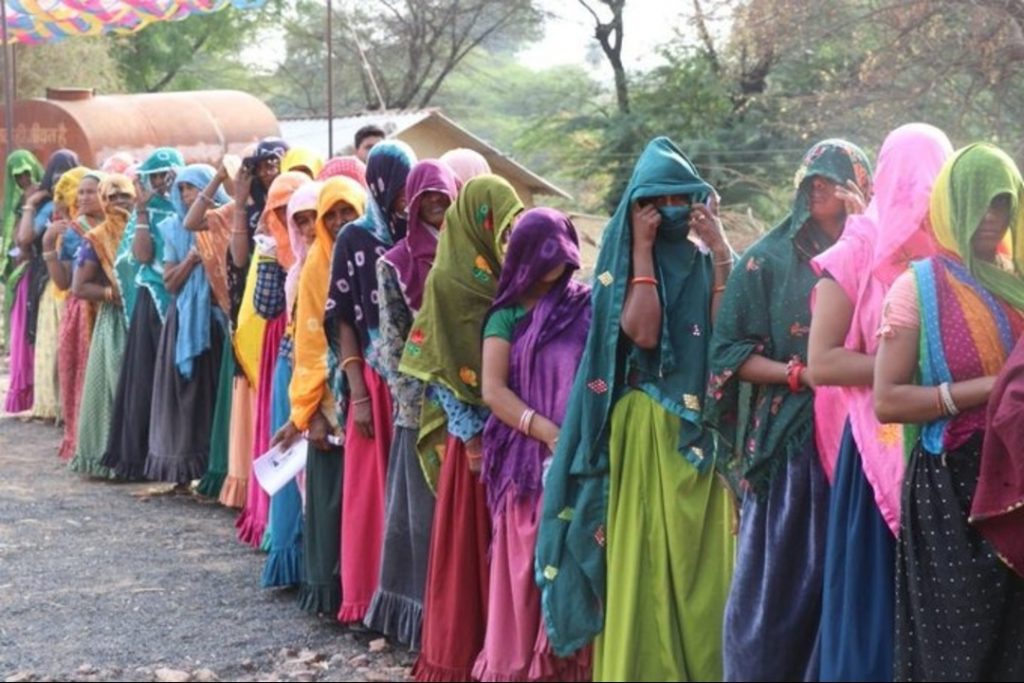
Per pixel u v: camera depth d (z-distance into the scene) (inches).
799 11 863.1
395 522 231.8
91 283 386.0
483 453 208.8
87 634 248.4
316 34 1588.3
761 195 983.0
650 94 1104.2
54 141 738.2
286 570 267.9
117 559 300.0
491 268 218.1
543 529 196.5
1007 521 163.5
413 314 230.5
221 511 346.3
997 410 160.7
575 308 208.2
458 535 214.2
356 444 243.1
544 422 203.0
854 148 184.5
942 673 167.0
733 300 184.2
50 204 479.5
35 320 482.9
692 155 1000.9
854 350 174.7
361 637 242.7
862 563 173.5
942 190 169.2
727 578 189.3
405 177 243.1
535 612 203.5
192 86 1558.8
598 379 192.7
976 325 167.9
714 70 1059.9
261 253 302.8
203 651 237.5
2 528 329.1
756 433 181.5
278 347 304.3
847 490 174.7
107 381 383.9
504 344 207.8
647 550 189.9
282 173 316.2
